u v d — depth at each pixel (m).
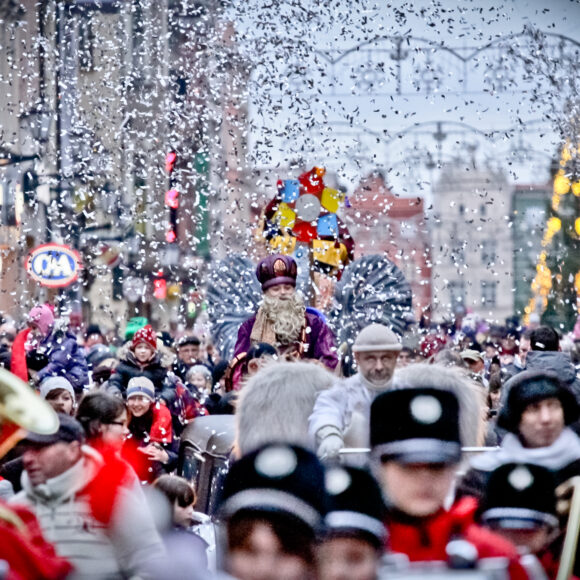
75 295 50.03
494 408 26.09
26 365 28.80
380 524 8.57
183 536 11.53
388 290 28.91
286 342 22.38
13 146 47.34
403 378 15.27
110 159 40.97
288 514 8.13
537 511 9.70
